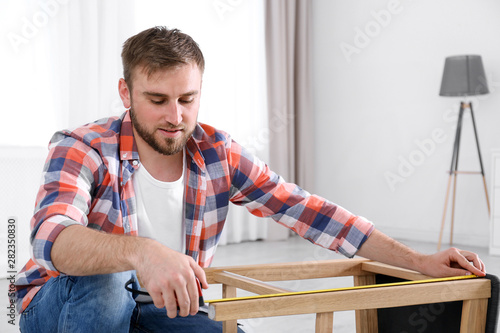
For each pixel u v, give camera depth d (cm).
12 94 325
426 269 110
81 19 350
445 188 417
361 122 468
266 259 351
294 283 194
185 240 116
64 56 344
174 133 101
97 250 80
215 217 119
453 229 413
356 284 126
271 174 124
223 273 114
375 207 461
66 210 89
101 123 110
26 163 324
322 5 491
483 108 396
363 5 461
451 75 374
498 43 388
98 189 104
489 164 394
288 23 465
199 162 114
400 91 441
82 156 101
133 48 99
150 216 112
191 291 75
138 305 100
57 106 343
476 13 398
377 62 455
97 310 88
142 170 110
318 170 500
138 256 77
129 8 372
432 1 420
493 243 364
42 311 96
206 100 420
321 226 121
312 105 490
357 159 472
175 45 97
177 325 100
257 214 127
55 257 82
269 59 453
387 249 116
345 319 209
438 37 418
